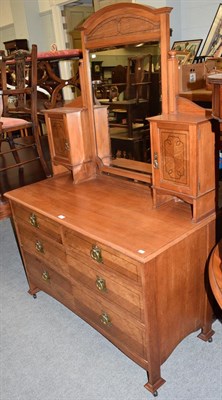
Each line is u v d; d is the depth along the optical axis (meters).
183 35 3.30
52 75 3.28
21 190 1.72
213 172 1.22
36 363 1.46
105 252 1.20
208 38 2.97
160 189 1.31
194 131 1.11
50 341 1.57
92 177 1.77
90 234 1.21
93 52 1.54
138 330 1.21
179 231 1.18
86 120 1.67
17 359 1.49
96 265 1.28
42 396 1.30
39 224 1.55
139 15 1.30
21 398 1.30
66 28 5.49
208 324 1.47
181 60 2.24
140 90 1.42
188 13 3.19
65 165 1.74
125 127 1.56
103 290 1.30
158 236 1.16
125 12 1.35
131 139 1.55
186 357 1.41
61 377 1.38
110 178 1.72
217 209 1.31
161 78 1.30
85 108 1.64
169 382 1.30
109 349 1.50
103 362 1.43
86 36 1.54
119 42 1.41
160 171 1.28
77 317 1.71
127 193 1.55
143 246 1.10
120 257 1.14
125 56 1.43
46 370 1.42
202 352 1.43
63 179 1.82
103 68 1.53
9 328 1.67
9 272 2.16
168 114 1.28
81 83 1.64
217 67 1.42
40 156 2.81
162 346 1.26
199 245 1.27
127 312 1.22
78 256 1.37
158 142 1.24
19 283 2.04
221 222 1.36
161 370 1.35
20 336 1.62
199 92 1.33
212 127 1.15
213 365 1.36
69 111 1.61
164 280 1.17
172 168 1.23
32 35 5.80
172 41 3.26
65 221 1.33
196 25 3.18
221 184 1.39
